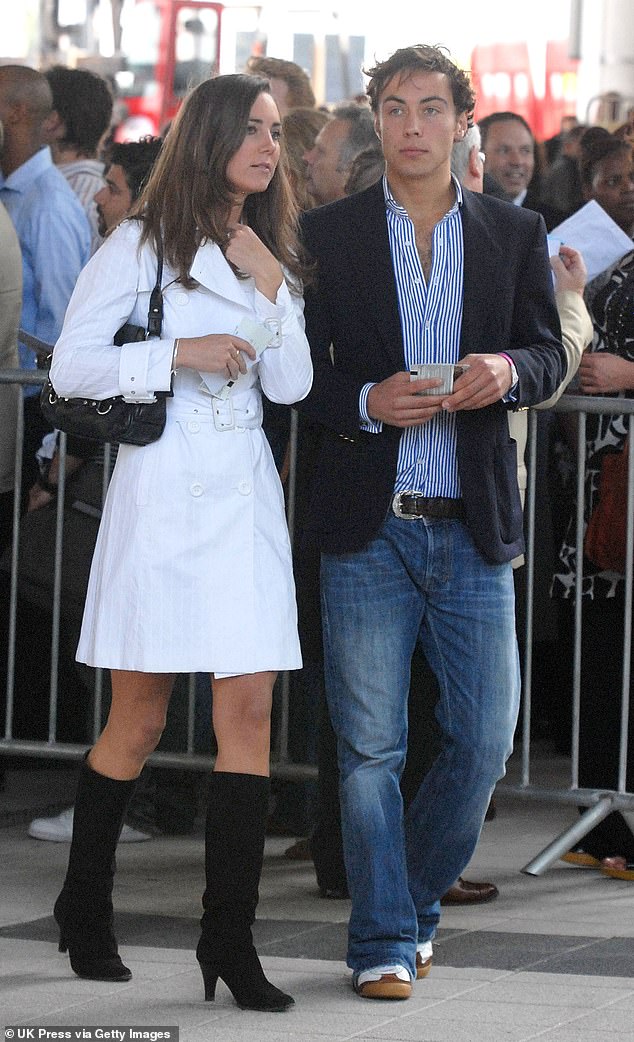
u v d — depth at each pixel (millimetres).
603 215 7465
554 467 9336
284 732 7832
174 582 5398
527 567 7504
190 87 5582
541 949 6246
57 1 18359
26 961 5941
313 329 5852
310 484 6523
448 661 5832
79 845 5688
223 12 18125
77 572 8258
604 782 7680
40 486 8484
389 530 5746
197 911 6762
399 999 5535
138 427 5395
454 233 5836
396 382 5609
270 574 5512
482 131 11734
